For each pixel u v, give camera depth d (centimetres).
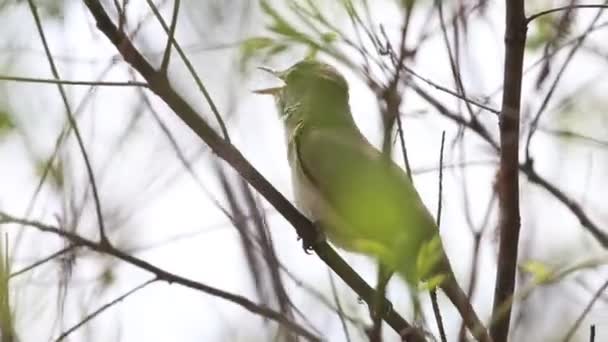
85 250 934
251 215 934
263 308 876
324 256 964
